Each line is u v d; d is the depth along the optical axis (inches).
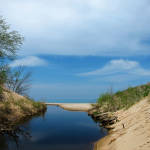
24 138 350.3
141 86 593.0
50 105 1413.6
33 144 309.1
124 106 514.0
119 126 344.2
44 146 296.4
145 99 406.6
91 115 692.1
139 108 367.2
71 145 297.6
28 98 877.8
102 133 370.3
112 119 434.6
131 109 411.8
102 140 295.3
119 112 469.7
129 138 231.0
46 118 637.9
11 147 291.3
